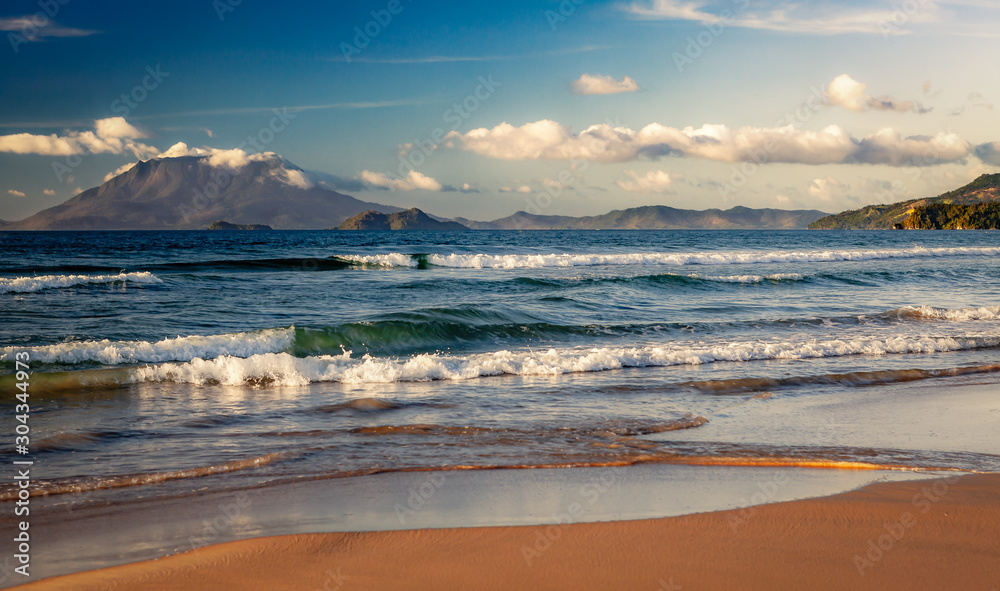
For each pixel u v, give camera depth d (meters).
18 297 18.61
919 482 5.32
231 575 3.62
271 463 5.79
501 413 7.81
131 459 5.91
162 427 7.07
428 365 10.30
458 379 10.05
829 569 3.70
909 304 19.72
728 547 4.01
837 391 9.17
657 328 15.05
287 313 16.27
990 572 3.68
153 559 3.81
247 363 9.98
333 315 16.02
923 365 11.20
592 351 11.81
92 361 10.76
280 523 4.41
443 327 14.03
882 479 5.41
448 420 7.46
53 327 13.75
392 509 4.69
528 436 6.76
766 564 3.77
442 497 4.95
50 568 3.67
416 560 3.81
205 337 11.95
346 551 3.94
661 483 5.30
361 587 3.48
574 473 5.58
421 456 6.05
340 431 6.95
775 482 5.34
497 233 122.25
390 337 13.38
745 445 6.48
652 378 10.05
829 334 14.50
